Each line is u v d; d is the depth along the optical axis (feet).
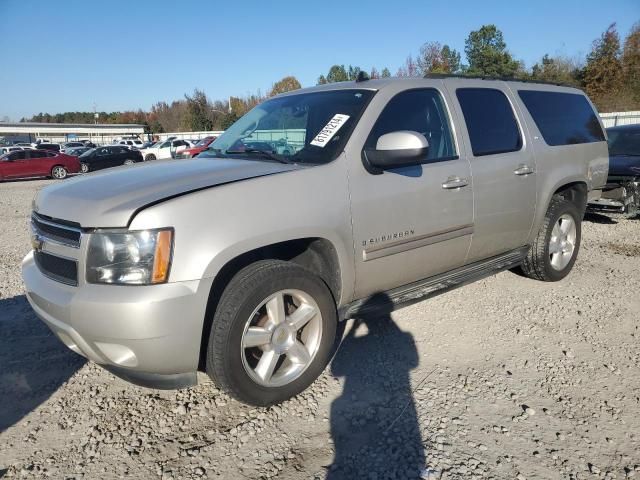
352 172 10.05
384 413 9.33
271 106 13.17
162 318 7.85
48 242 9.03
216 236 8.22
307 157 10.39
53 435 8.96
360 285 10.51
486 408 9.45
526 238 14.82
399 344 12.07
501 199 13.12
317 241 9.95
